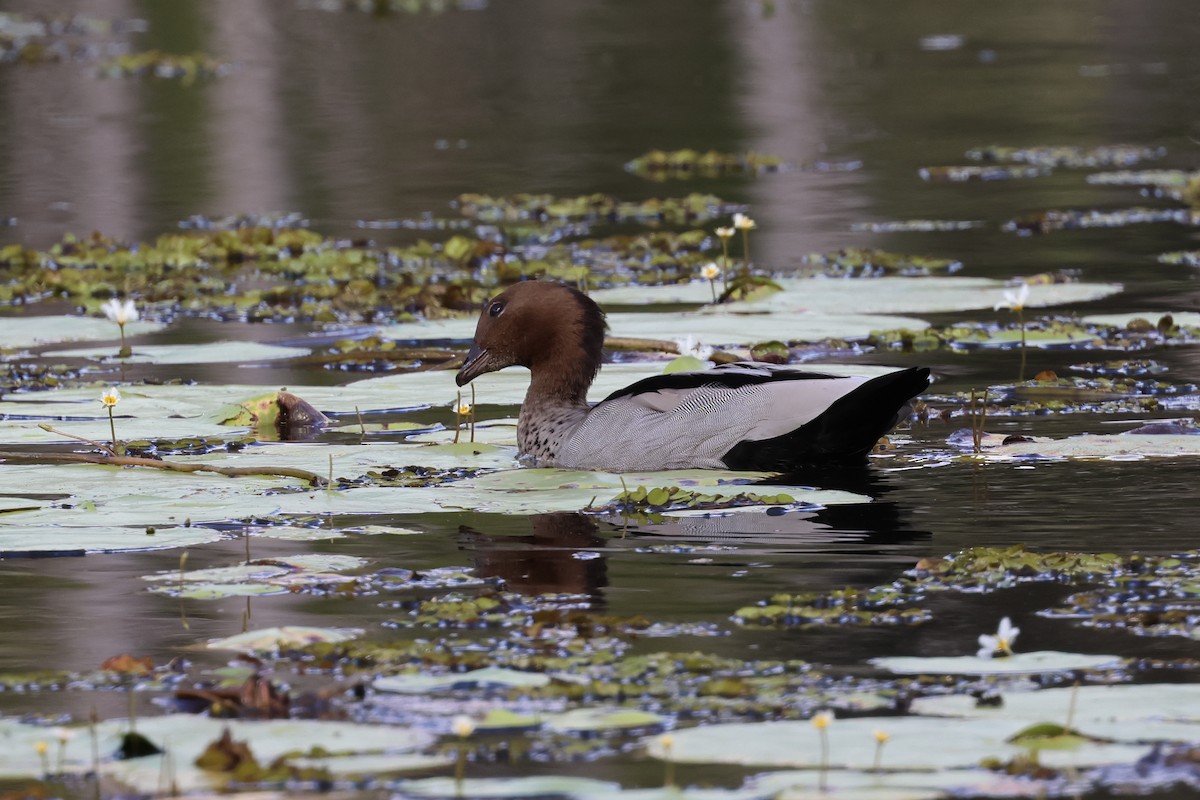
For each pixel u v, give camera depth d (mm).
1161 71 48688
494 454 12992
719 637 8375
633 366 16203
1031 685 7535
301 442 13555
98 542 10492
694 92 46875
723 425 12125
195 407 14859
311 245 26094
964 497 11250
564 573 9680
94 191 32562
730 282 21906
